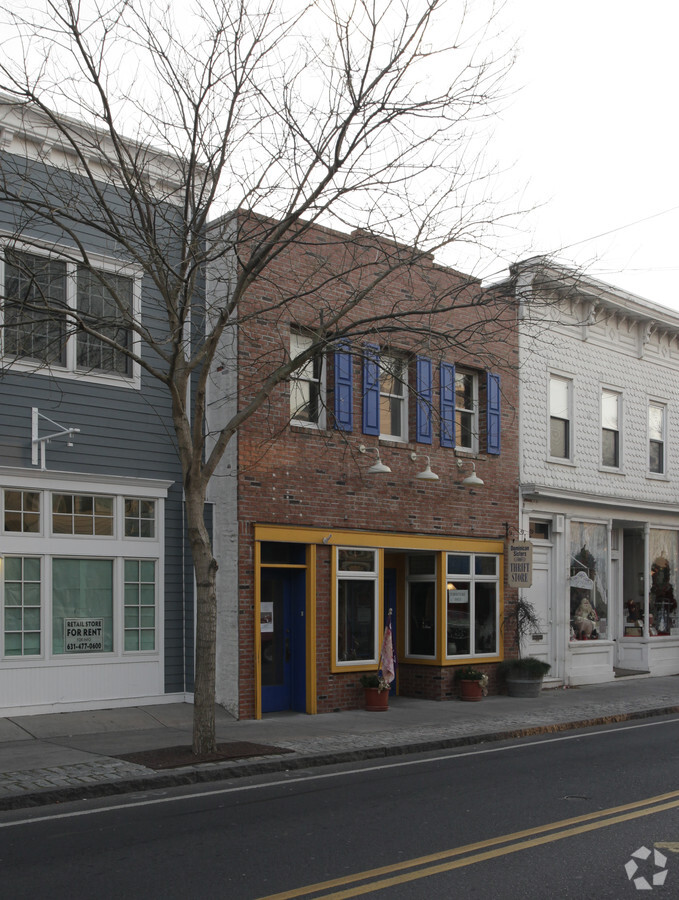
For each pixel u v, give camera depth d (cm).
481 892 618
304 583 1584
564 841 746
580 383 2161
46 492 1334
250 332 1521
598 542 2186
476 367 1908
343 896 611
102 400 1405
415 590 1870
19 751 1120
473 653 1855
